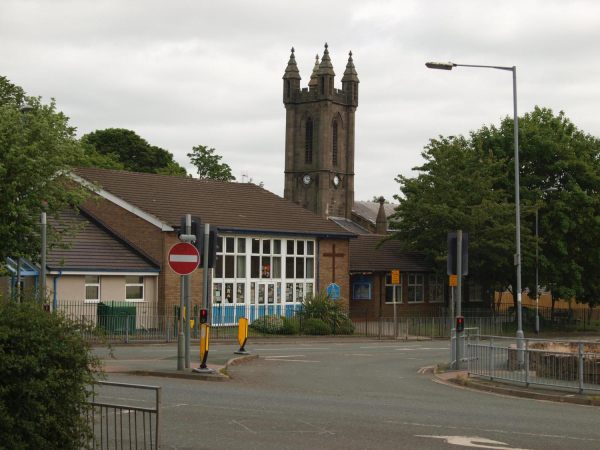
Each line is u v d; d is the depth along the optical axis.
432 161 46.84
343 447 10.05
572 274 47.34
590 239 47.12
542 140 46.22
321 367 22.14
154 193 39.94
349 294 48.50
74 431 7.68
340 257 45.00
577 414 13.59
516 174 29.75
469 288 53.44
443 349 31.19
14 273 26.70
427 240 45.12
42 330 7.39
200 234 18.56
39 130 25.42
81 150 27.97
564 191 45.91
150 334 32.06
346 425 11.63
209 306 37.53
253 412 12.66
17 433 7.02
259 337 34.88
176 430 10.96
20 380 7.11
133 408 8.81
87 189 35.44
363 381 18.62
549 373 17.11
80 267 33.44
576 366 16.64
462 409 13.73
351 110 110.75
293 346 30.70
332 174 108.62
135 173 41.59
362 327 41.84
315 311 38.09
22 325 7.34
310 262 43.47
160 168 76.38
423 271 52.09
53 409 7.36
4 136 24.73
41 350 7.27
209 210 40.31
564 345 21.38
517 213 29.75
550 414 13.45
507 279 48.53
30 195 24.92
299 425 11.55
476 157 45.66
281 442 10.33
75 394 7.59
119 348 26.94
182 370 18.20
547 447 10.27
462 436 10.88
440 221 44.28
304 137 110.00
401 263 51.66
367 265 49.53
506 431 11.40
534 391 16.50
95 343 28.41
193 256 18.14
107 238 37.28
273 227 41.44
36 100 27.05
